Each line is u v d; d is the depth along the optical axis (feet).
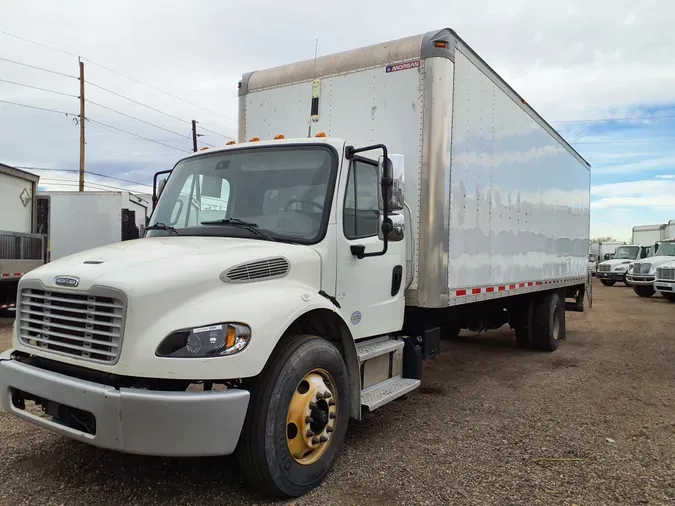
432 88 16.42
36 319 11.59
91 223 54.24
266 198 14.19
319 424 11.99
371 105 17.58
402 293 16.53
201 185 15.23
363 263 14.57
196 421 9.73
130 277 10.20
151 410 9.56
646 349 31.83
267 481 10.93
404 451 14.55
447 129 16.70
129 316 9.86
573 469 13.58
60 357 10.79
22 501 11.06
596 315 50.90
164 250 11.79
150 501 11.19
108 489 11.69
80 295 10.67
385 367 15.87
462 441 15.47
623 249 104.58
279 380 10.98
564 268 32.53
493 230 21.44
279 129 19.66
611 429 16.81
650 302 65.98
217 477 12.40
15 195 36.78
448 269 17.35
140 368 9.71
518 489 12.35
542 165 27.78
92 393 9.87
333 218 13.46
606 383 23.00
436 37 16.49
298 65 19.34
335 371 12.49
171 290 10.19
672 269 64.18
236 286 11.10
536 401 19.97
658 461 14.20
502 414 18.21
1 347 27.27
